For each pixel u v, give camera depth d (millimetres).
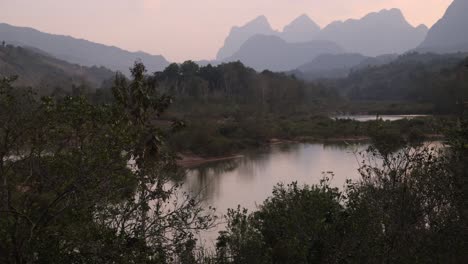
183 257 10367
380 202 10555
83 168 8453
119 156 8906
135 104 15586
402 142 11055
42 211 9109
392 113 137125
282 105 134250
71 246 8547
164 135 14805
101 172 8609
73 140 9062
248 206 33469
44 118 8656
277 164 56562
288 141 85938
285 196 15359
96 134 8938
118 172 9062
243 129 83188
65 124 8828
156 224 9922
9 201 8398
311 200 13633
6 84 8523
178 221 10336
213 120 91438
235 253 13781
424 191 10266
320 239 12742
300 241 13039
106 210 9500
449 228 9977
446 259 9969
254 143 78438
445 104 104062
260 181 44719
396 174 10711
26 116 8602
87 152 8578
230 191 39812
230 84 147250
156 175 10477
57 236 8562
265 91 136750
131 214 9875
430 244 10008
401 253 9945
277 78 157875
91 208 8961
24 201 8906
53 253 8531
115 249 8781
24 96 8750
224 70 152750
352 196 12133
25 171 8914
